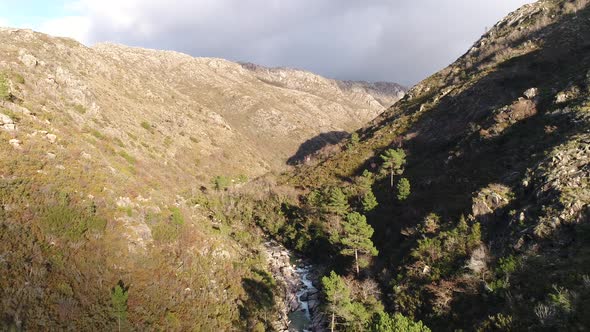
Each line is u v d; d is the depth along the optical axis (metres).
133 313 25.08
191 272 32.56
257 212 68.62
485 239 30.67
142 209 36.34
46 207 28.14
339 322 32.00
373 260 39.97
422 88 99.31
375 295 33.84
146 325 24.70
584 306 19.16
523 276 23.98
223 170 100.94
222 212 68.50
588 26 70.06
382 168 63.44
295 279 45.62
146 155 73.88
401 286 32.00
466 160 49.94
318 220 55.97
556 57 64.06
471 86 72.81
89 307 23.59
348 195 60.44
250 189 78.75
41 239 25.81
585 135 32.75
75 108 67.06
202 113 140.12
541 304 20.92
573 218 25.03
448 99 76.38
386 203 51.94
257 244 54.06
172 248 34.31
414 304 29.62
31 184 29.28
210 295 31.22
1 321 19.55
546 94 49.22
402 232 39.53
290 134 197.25
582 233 23.91
